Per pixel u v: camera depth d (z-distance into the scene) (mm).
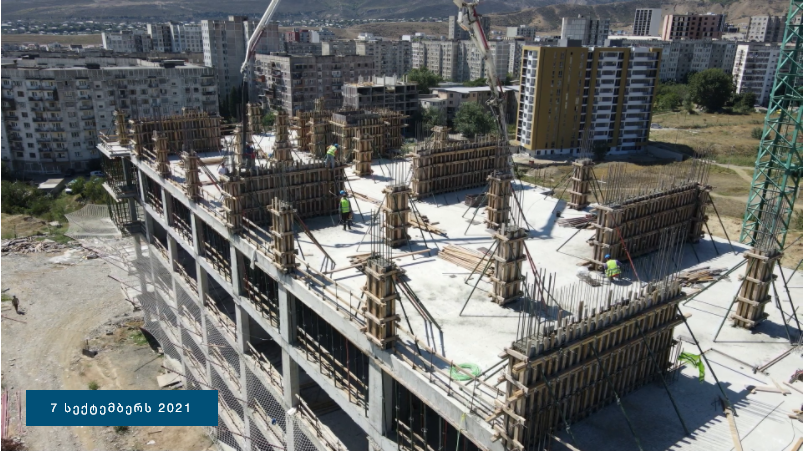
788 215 63312
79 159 125812
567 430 18062
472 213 39500
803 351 23906
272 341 38938
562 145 141000
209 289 47562
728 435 19031
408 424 24562
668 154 142500
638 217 31172
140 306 62750
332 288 26875
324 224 37125
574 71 134250
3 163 119250
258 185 35156
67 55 155000
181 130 52656
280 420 34719
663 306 20891
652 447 18438
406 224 33719
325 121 53625
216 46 171875
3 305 65562
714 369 22734
